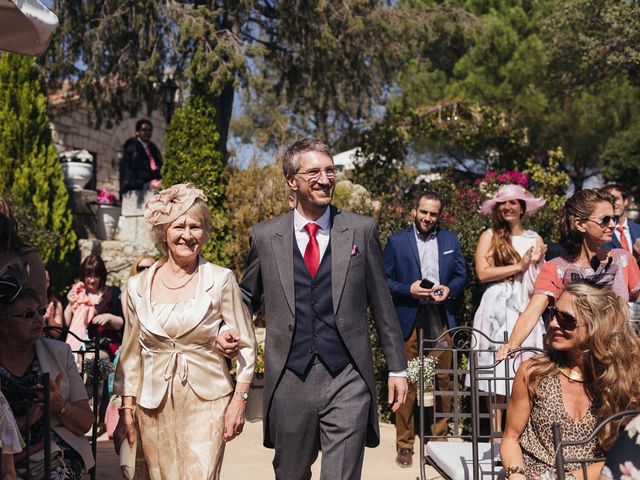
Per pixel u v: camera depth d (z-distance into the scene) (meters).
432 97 22.62
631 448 2.79
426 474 6.32
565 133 22.09
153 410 3.90
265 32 17.33
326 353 3.96
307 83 17.89
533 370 3.50
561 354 3.50
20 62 14.05
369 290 4.14
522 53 21.84
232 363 8.55
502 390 6.13
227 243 12.30
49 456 3.56
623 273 4.83
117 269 14.31
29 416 3.73
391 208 9.66
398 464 6.59
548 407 3.46
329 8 16.25
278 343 4.02
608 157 21.56
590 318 3.32
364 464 6.63
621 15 17.25
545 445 3.48
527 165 15.65
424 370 5.47
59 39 15.65
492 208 6.52
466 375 6.49
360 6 16.36
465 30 18.38
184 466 3.82
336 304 3.98
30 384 3.82
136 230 14.80
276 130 17.92
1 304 3.70
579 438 3.41
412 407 6.59
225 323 3.98
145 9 15.08
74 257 14.11
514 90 21.89
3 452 3.21
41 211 13.67
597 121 21.94
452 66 24.66
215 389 3.91
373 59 17.98
